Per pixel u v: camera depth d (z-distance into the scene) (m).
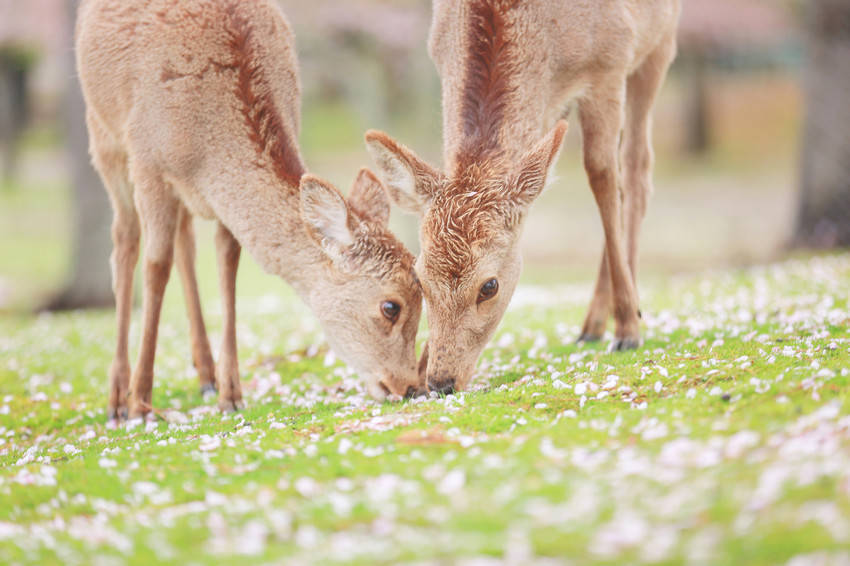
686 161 55.69
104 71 12.16
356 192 11.68
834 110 23.33
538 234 39.34
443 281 10.13
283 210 11.41
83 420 12.47
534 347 13.53
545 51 11.62
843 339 10.19
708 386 9.08
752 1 48.75
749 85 66.75
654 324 14.17
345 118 62.59
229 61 11.64
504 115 11.12
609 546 5.48
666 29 13.38
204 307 25.80
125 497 7.68
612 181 12.39
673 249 34.03
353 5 38.78
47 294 30.89
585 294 20.48
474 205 10.14
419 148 40.03
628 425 7.97
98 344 17.88
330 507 6.59
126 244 12.88
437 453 7.75
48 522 7.34
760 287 16.67
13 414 12.82
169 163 11.73
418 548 5.71
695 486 6.19
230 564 5.79
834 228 23.48
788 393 8.10
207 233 42.44
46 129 61.47
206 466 8.11
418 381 11.12
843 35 23.14
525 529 5.85
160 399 13.26
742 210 40.81
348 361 11.36
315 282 11.30
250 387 13.32
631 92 13.77
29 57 48.94
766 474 6.10
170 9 11.88
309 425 9.54
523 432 8.18
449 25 12.30
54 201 49.16
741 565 5.19
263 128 11.56
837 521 5.38
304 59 40.09
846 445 6.47
